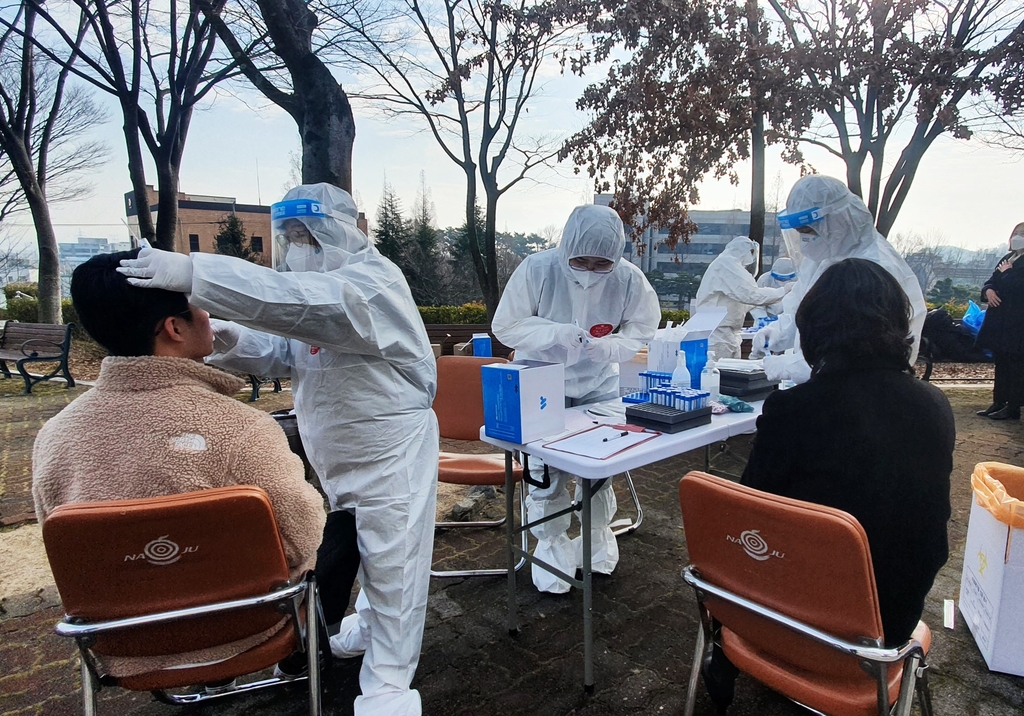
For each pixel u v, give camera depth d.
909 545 1.19
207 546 1.09
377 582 1.55
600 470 1.54
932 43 5.95
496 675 1.87
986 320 4.94
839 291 1.27
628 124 7.31
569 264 2.23
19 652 2.00
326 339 1.38
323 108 3.75
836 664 1.14
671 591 2.36
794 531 1.06
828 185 2.30
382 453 1.55
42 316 8.66
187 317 1.25
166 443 1.15
